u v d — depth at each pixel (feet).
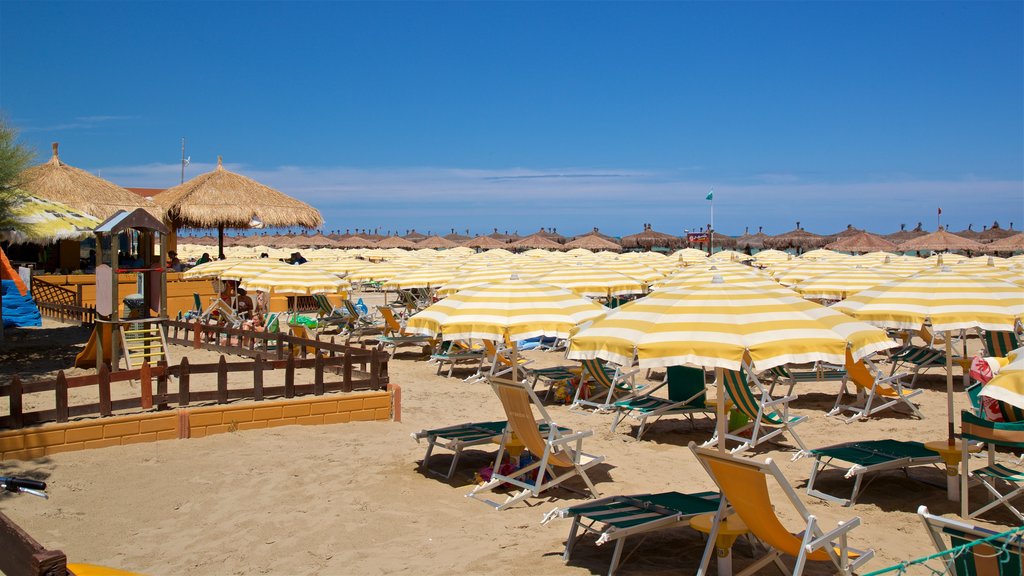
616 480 22.33
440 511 19.42
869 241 142.41
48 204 48.06
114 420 24.18
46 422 23.36
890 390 31.89
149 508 19.34
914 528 18.58
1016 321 28.40
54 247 73.36
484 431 22.56
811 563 16.24
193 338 49.62
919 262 74.43
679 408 28.14
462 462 23.85
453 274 55.01
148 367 25.52
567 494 20.94
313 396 28.48
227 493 20.48
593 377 33.37
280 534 17.83
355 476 22.09
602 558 16.42
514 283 29.53
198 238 201.87
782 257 109.29
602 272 52.08
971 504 20.35
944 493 21.39
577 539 17.43
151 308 38.70
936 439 27.58
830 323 19.03
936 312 29.07
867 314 30.35
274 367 27.81
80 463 22.48
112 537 17.56
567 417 31.55
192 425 25.55
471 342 50.01
